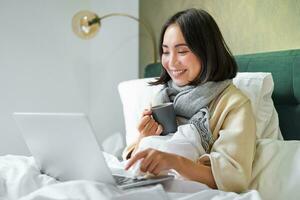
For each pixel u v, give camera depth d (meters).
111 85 2.73
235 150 1.15
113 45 2.73
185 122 1.36
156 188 0.93
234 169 1.12
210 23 1.31
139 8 2.62
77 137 0.95
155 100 1.47
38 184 1.08
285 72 1.54
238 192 1.13
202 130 1.26
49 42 2.61
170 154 1.10
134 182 1.01
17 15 2.47
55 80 2.65
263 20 1.78
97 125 2.79
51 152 1.09
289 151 1.24
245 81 1.51
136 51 2.65
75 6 2.72
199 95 1.32
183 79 1.36
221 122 1.25
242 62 1.73
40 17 2.57
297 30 1.62
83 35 2.48
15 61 2.47
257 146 1.29
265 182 1.18
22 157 1.39
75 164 1.03
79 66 2.76
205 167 1.14
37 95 2.56
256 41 1.82
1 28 2.41
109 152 2.25
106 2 2.75
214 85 1.32
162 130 1.34
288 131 1.54
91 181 0.94
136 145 1.38
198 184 1.07
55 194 0.86
